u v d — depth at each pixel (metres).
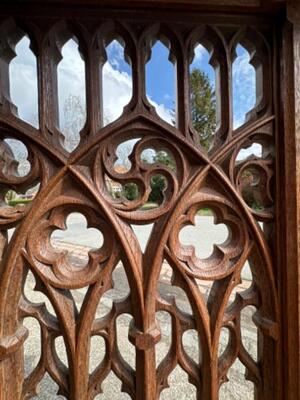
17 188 0.55
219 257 0.60
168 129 0.57
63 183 0.55
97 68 0.56
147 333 0.56
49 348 0.58
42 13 0.54
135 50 0.56
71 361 0.56
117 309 0.58
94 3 0.53
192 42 0.58
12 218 0.54
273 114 0.59
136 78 0.57
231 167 0.58
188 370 0.60
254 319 0.62
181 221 0.57
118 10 0.55
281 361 0.59
